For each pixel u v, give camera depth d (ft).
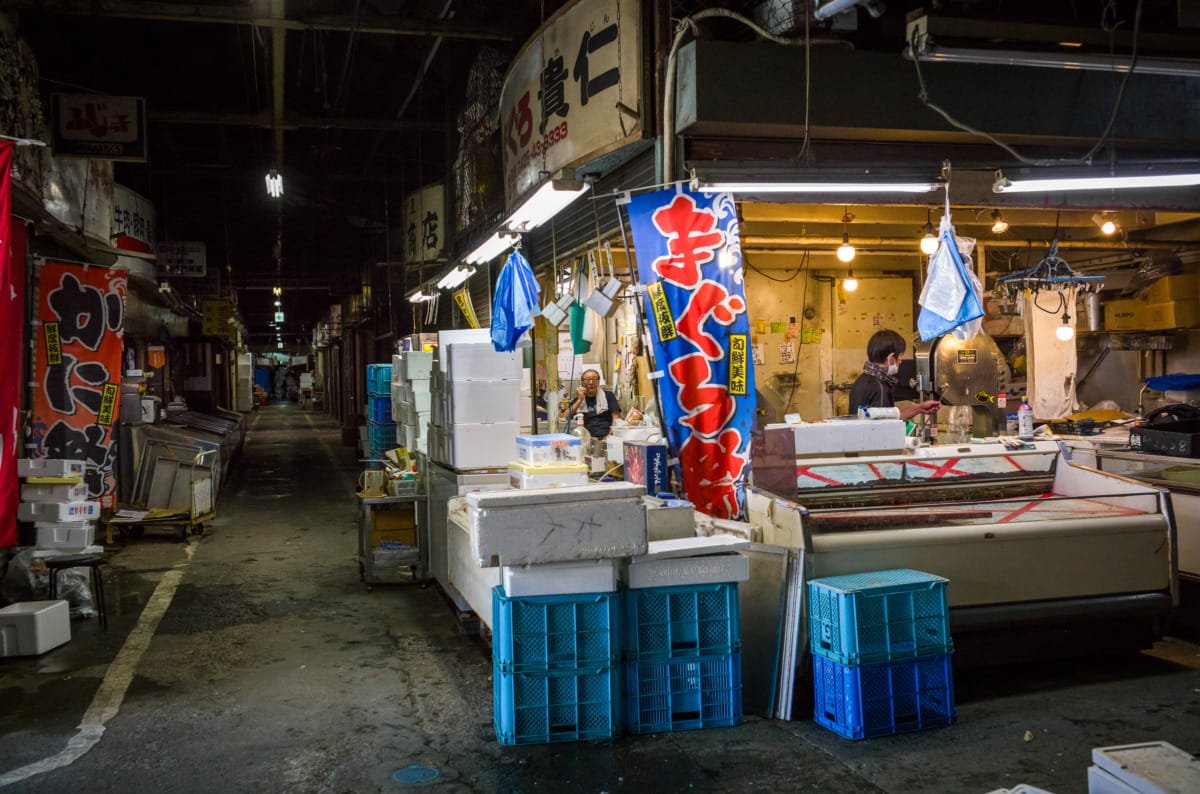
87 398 28.60
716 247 19.19
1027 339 30.22
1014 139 20.88
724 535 15.53
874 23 21.25
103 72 44.09
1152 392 30.73
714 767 12.84
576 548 13.60
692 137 19.99
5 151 19.66
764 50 19.48
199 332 77.77
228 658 18.78
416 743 14.02
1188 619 18.70
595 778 12.56
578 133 23.31
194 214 75.92
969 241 24.30
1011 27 15.98
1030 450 19.44
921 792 11.93
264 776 12.92
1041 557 16.06
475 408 22.07
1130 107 21.13
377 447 38.14
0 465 22.15
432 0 33.68
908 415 22.74
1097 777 8.13
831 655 14.05
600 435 29.35
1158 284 30.32
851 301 34.63
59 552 22.61
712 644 14.37
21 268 23.24
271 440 83.56
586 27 22.89
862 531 15.75
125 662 18.54
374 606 23.24
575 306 26.37
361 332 87.71
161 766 13.32
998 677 16.38
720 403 19.11
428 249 48.26
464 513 20.61
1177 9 19.84
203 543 32.73
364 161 65.67
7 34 24.63
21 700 16.29
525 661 13.74
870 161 20.68
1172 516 16.81
